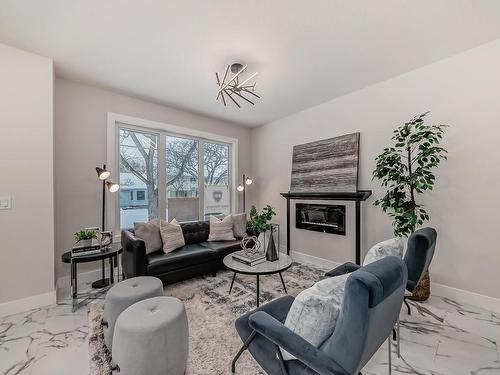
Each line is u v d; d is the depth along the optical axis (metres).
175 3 1.74
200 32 2.07
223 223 3.70
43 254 2.32
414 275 1.78
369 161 3.16
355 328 0.87
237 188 4.76
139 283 1.97
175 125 3.88
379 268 0.99
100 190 3.12
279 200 4.45
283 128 4.36
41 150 2.34
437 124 2.56
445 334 1.87
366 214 3.20
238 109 3.96
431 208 2.61
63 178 2.85
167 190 3.91
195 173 4.29
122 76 2.84
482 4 1.76
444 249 2.52
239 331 1.34
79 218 2.96
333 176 3.48
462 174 2.41
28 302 2.23
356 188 3.20
